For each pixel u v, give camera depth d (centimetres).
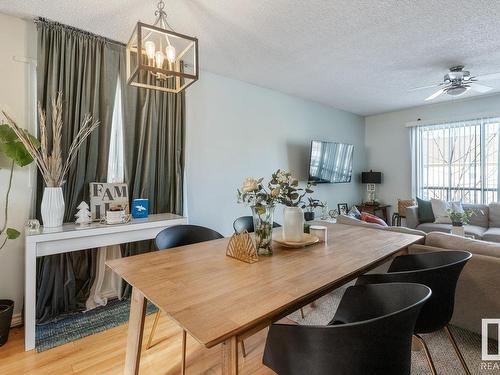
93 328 218
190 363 177
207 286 114
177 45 266
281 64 327
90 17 228
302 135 477
